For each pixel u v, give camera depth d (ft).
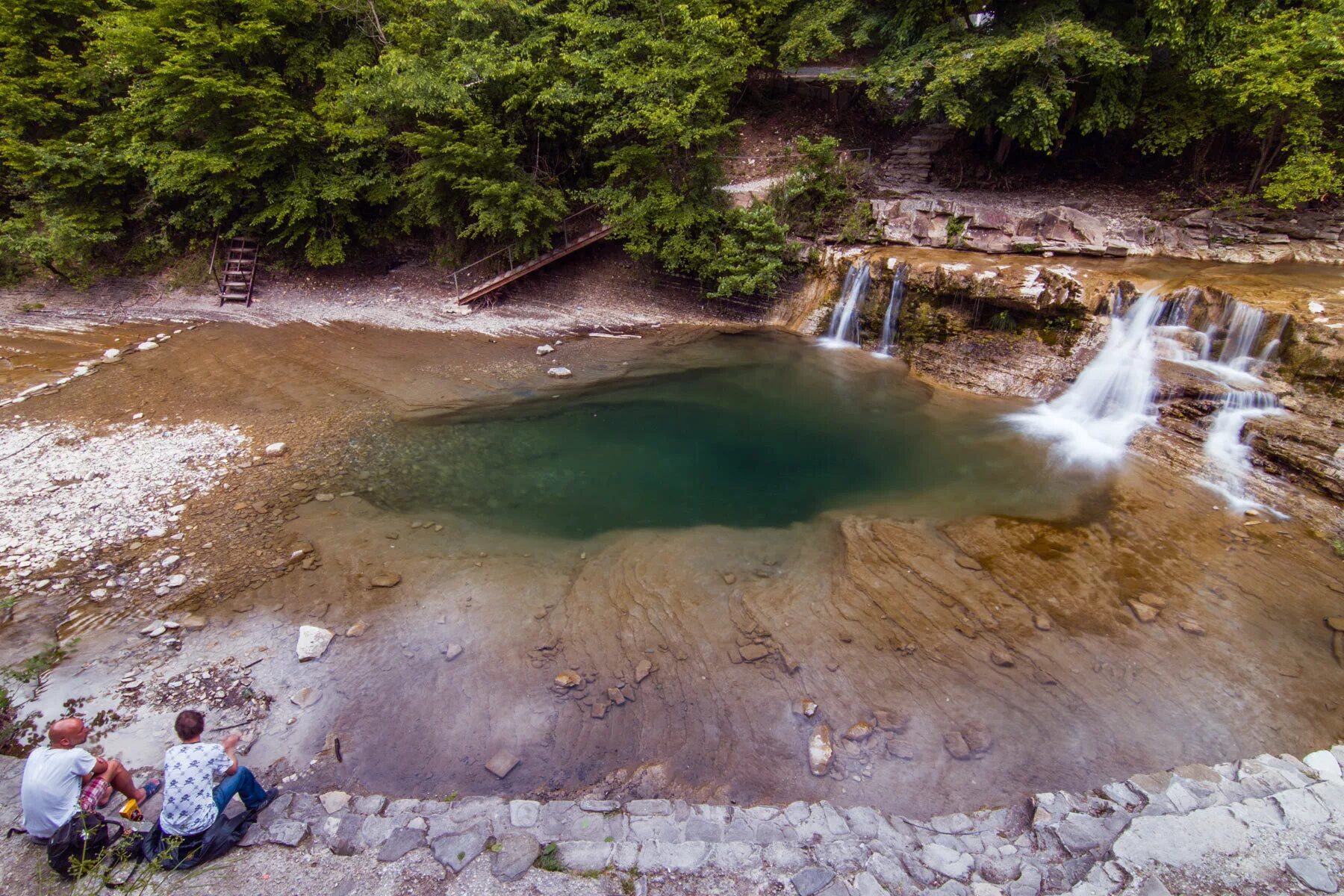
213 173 52.54
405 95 47.98
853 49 62.69
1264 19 39.63
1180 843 14.56
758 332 50.47
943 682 20.25
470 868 14.33
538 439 35.70
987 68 43.34
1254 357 32.27
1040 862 14.56
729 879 14.19
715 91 48.83
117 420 35.83
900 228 48.21
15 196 57.62
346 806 16.03
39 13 54.65
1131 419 34.06
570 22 50.96
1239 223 42.80
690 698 19.69
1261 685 20.04
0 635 21.47
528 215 52.03
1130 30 42.01
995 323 40.47
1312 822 14.92
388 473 31.91
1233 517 27.58
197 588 23.89
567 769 17.63
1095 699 19.65
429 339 49.32
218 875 14.02
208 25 49.49
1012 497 29.89
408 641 21.81
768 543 26.99
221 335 49.49
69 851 13.73
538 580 24.64
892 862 14.60
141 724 18.54
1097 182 50.90
